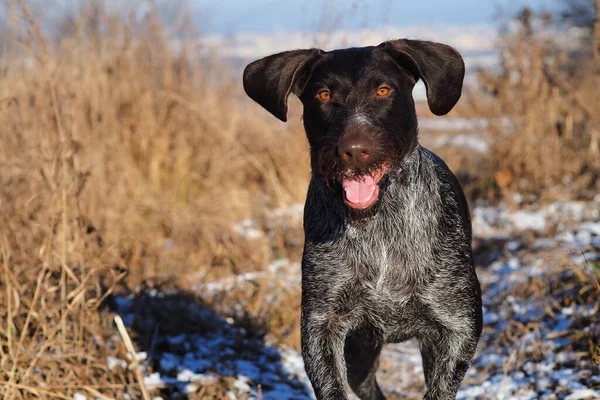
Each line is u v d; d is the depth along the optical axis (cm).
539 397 497
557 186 912
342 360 441
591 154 931
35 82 664
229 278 702
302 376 564
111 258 579
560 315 589
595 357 471
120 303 618
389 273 436
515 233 788
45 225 541
